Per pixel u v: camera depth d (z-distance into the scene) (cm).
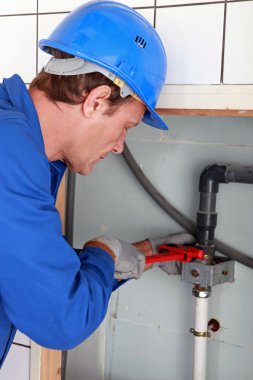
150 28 96
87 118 89
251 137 137
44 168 84
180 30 111
